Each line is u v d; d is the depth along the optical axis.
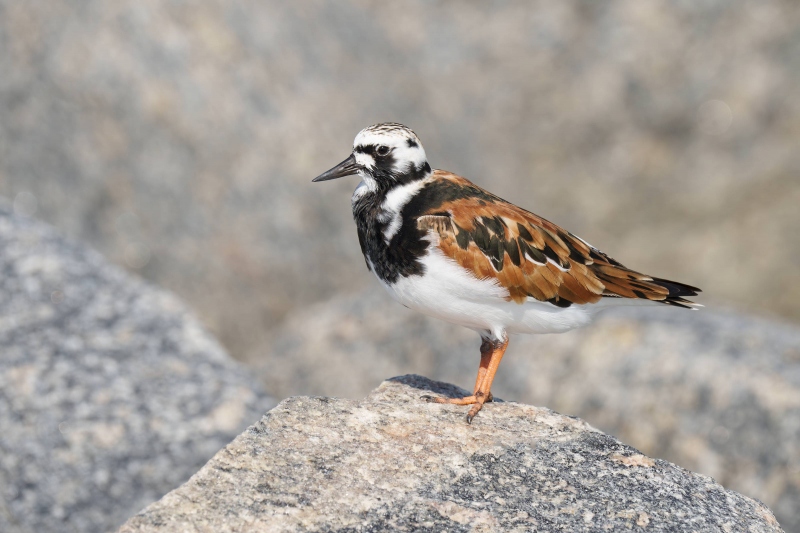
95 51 17.02
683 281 20.48
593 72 24.31
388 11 23.59
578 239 8.52
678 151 23.50
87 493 9.62
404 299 8.31
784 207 21.61
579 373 13.12
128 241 16.69
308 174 17.81
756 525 6.90
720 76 23.81
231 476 6.93
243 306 17.00
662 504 6.99
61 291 11.41
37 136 16.69
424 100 21.62
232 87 17.77
